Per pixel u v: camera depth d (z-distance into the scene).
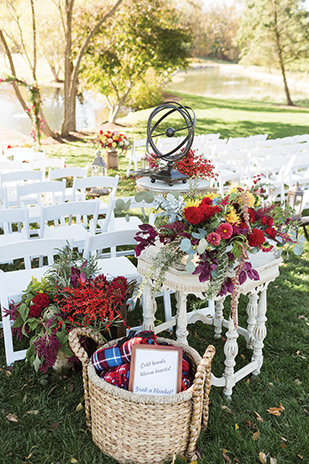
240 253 2.34
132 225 4.61
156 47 13.70
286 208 2.61
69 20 11.91
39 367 2.77
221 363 3.15
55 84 26.69
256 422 2.59
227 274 2.46
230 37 48.12
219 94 27.25
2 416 2.55
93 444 2.40
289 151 7.29
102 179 4.87
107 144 8.59
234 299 2.48
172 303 3.96
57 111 18.92
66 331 2.73
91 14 13.27
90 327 2.67
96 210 3.94
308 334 3.49
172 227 2.48
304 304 3.99
